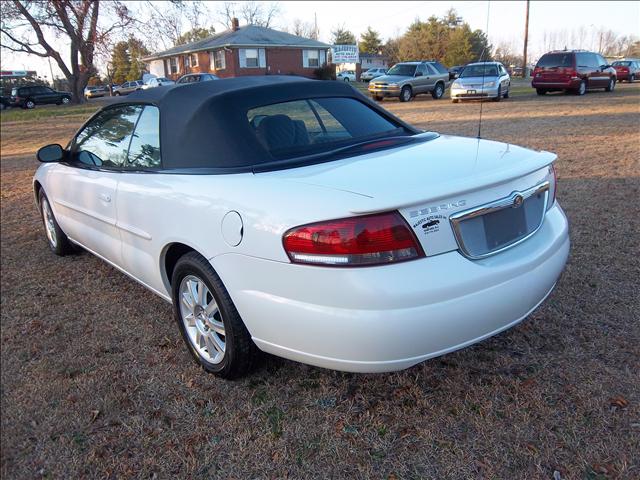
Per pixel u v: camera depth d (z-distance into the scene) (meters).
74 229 4.31
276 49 42.97
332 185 2.29
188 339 3.04
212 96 2.97
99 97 48.53
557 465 2.20
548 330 3.16
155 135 3.17
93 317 3.74
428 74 21.98
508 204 2.39
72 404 2.81
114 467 2.37
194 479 2.27
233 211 2.47
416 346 2.14
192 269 2.80
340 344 2.17
